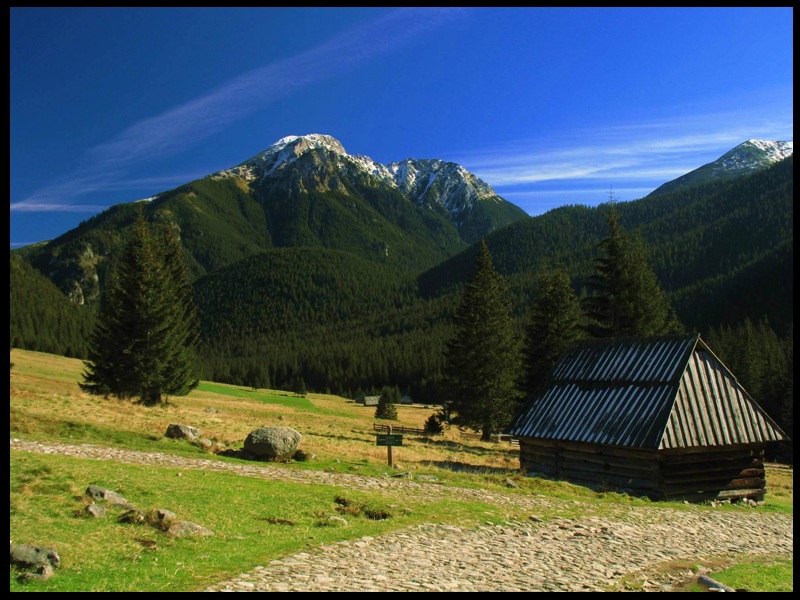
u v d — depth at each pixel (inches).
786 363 2970.0
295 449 921.5
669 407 886.4
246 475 746.8
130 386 1820.9
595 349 1103.6
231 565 399.2
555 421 1029.2
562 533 592.7
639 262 1700.3
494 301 2048.5
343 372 6786.4
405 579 395.5
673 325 1772.9
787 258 6481.3
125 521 469.1
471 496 745.6
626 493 885.2
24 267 6845.5
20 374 2331.4
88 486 528.1
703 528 690.8
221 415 1742.1
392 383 6550.2
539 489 841.5
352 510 600.4
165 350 1854.1
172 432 1000.2
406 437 1802.4
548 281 1879.9
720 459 914.7
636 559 518.0
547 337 1830.7
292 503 606.5
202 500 573.0
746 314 5890.8
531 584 409.7
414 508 642.8
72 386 2250.2
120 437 928.3
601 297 1731.1
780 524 768.3
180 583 353.1
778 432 928.9
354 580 383.9
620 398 968.9
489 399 1999.3
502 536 557.0
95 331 1925.4
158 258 1968.5
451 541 522.0
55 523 439.2
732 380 945.5
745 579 486.0
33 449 735.1
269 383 6786.4
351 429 1931.6
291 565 409.4
